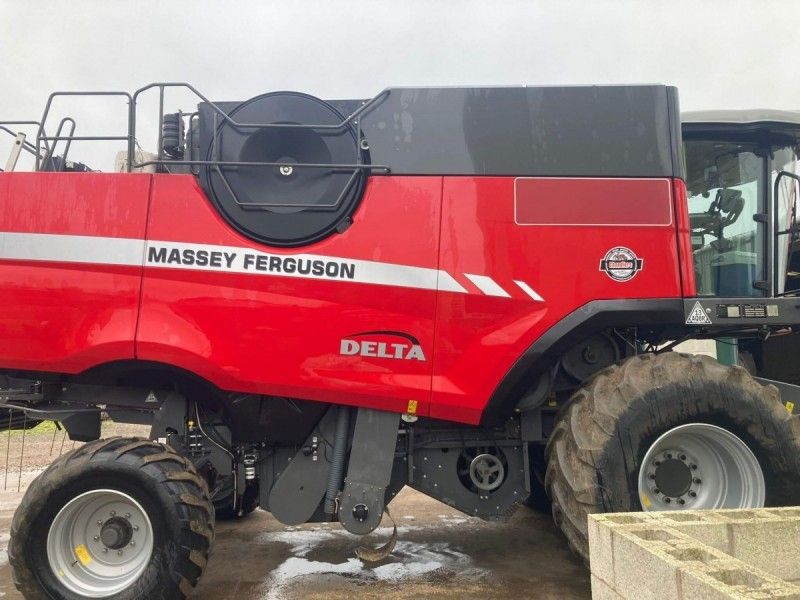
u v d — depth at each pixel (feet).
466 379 10.05
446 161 10.34
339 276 10.03
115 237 10.04
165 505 9.17
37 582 9.20
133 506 9.62
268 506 10.84
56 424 13.08
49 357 9.89
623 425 9.83
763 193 12.32
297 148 10.38
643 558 5.77
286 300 10.00
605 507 9.61
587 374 11.21
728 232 12.30
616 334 11.12
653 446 9.91
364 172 10.28
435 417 10.23
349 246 10.10
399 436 10.94
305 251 10.07
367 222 10.16
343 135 10.32
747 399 10.04
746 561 6.55
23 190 10.18
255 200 10.13
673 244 10.34
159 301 9.96
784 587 4.83
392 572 11.73
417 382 10.03
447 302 10.07
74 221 10.09
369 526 10.03
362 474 10.14
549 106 10.50
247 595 10.58
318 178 10.21
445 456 11.01
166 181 10.21
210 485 11.58
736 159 12.41
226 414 10.78
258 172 10.22
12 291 9.98
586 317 10.04
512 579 11.30
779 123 12.01
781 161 12.41
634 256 10.25
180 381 10.67
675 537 6.12
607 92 10.56
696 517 6.92
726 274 12.22
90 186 10.18
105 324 9.89
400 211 10.19
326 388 9.98
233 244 10.05
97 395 10.91
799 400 13.29
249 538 14.08
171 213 10.12
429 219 10.19
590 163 10.39
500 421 10.51
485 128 10.41
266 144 10.33
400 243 10.13
